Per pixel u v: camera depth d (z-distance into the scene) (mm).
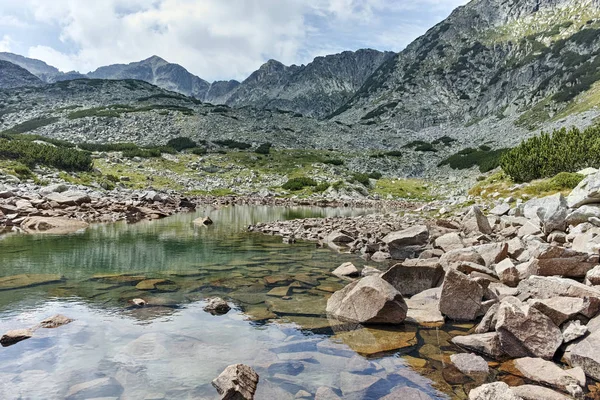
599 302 7891
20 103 148250
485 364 7172
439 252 17516
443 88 194875
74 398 5852
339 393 6148
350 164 108125
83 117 121938
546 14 198875
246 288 12812
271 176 90312
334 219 34688
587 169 34125
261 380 6547
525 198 33344
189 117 131875
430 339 8617
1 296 11242
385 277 12734
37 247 19406
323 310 10617
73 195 36500
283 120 155750
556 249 11070
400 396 6023
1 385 6227
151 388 6199
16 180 44688
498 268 12344
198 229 28688
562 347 7504
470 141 132875
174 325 9203
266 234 27016
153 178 75125
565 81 137250
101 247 19875
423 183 90562
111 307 10453
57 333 8516
